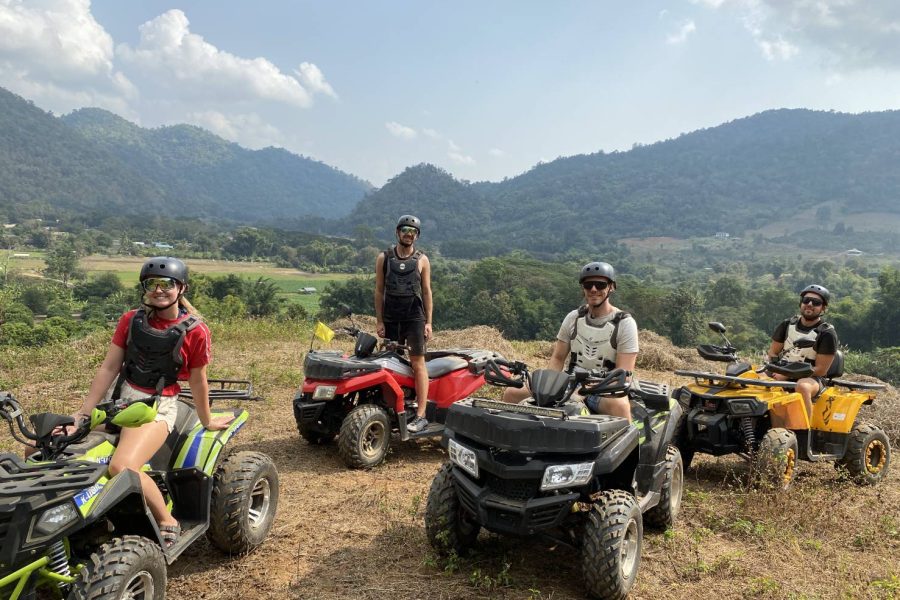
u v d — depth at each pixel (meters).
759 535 5.20
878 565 4.83
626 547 4.07
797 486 6.36
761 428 6.73
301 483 5.98
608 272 5.02
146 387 3.96
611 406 4.62
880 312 99.75
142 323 3.95
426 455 7.05
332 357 6.77
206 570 4.30
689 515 5.61
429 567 4.39
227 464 4.44
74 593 2.92
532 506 3.86
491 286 123.94
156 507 3.68
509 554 4.62
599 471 3.93
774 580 4.48
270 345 13.48
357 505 5.49
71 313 96.12
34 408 7.95
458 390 7.25
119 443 3.62
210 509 4.30
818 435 6.93
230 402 8.77
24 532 2.75
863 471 6.82
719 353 6.90
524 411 4.11
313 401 6.54
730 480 6.80
